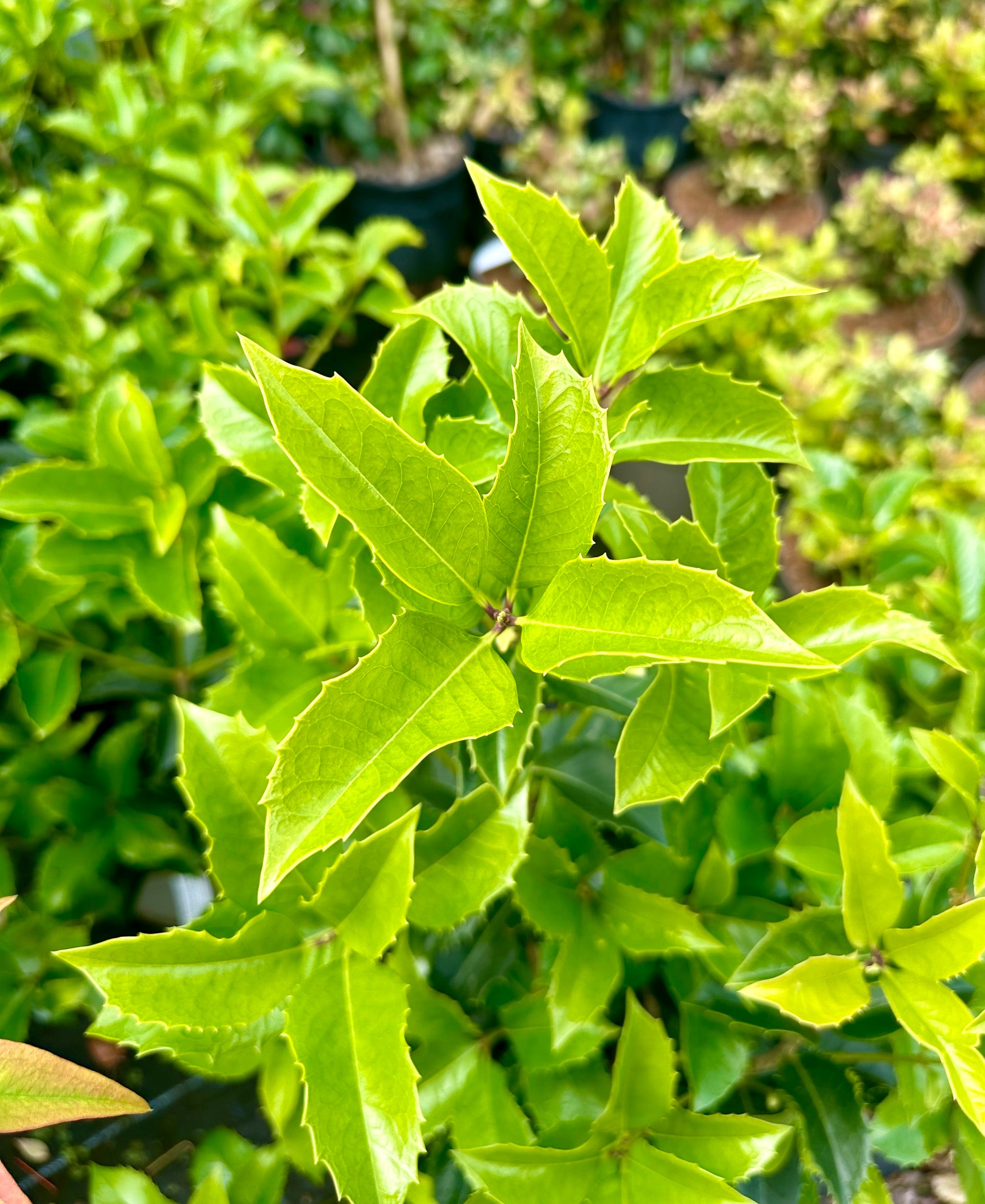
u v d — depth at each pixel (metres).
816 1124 0.33
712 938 0.31
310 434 0.20
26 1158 0.59
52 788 0.53
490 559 0.23
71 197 0.69
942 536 0.49
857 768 0.34
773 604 0.31
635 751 0.28
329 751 0.20
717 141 1.42
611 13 1.49
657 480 1.02
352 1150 0.24
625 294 0.31
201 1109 0.61
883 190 1.23
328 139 1.39
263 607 0.35
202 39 0.84
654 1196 0.28
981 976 0.29
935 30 1.34
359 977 0.27
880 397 1.00
